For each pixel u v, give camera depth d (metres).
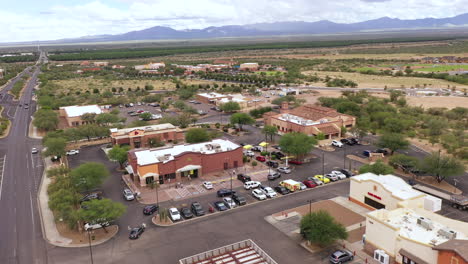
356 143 117.56
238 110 174.88
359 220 66.75
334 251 57.12
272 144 118.50
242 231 64.06
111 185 87.06
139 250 58.84
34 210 74.62
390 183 70.31
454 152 105.75
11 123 157.38
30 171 98.31
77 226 66.69
